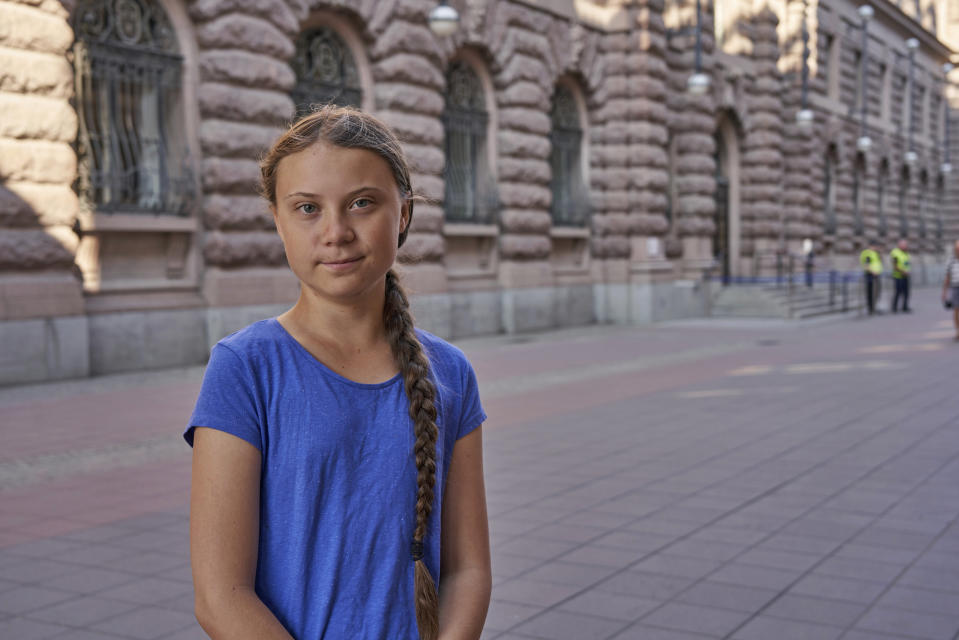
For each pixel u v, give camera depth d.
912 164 40.78
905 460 7.30
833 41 32.34
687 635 4.00
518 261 18.97
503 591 4.53
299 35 14.85
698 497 6.26
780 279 25.45
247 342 1.41
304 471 1.37
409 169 1.53
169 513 5.95
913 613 4.21
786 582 4.62
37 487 6.62
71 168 11.58
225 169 13.09
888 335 18.19
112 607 4.36
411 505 1.42
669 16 23.03
